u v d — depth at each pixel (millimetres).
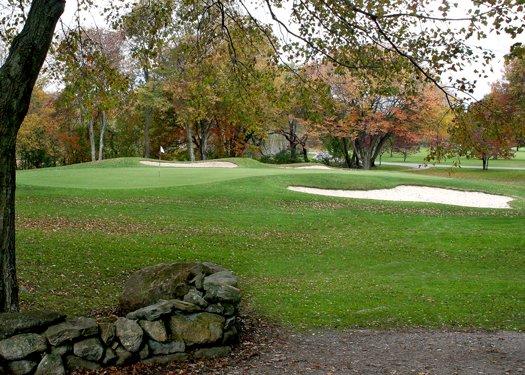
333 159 64312
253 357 7176
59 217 17656
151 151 60219
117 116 51531
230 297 7578
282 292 11602
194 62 12258
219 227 18234
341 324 9375
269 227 18812
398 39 8688
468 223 20609
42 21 6746
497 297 11305
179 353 6859
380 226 19953
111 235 15820
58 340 6117
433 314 10039
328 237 18031
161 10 11070
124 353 6508
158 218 18812
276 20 9797
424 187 29391
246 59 11797
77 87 11484
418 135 48844
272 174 28984
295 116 49719
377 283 12547
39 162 56812
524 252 16109
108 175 28953
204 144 55812
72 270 11984
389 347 7848
